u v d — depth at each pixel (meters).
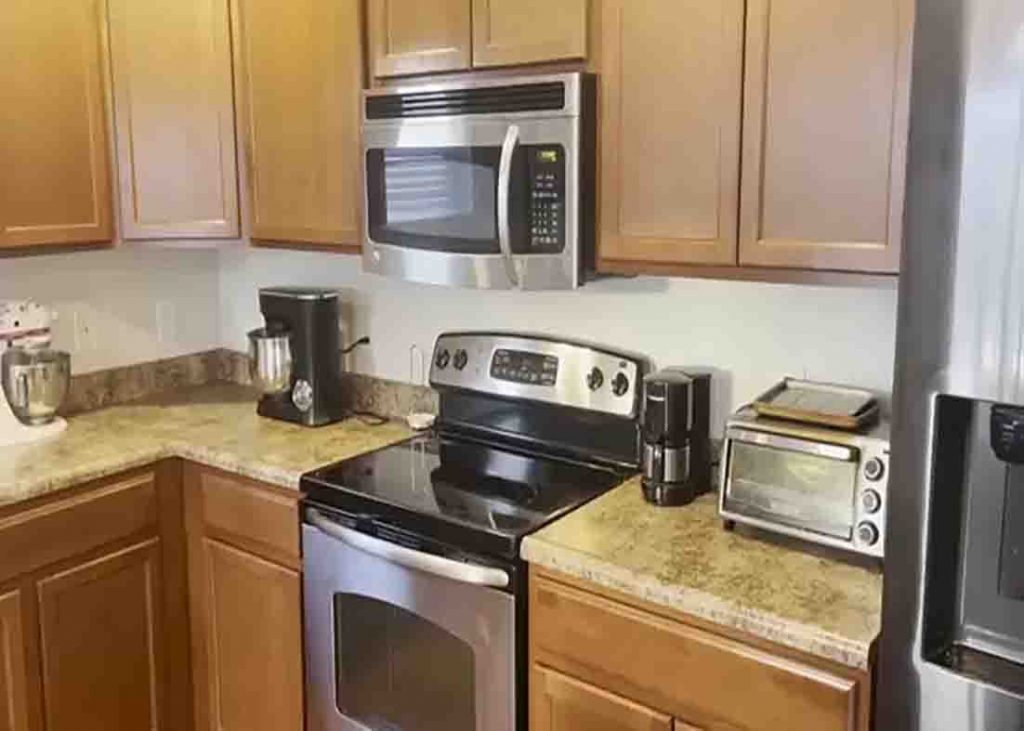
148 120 2.78
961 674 1.48
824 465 1.92
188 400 3.16
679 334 2.42
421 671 2.26
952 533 1.49
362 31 2.47
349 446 2.67
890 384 2.14
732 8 1.92
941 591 1.50
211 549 2.69
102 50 2.73
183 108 2.76
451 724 2.22
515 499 2.27
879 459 1.85
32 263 2.90
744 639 1.76
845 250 1.87
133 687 2.69
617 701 1.94
